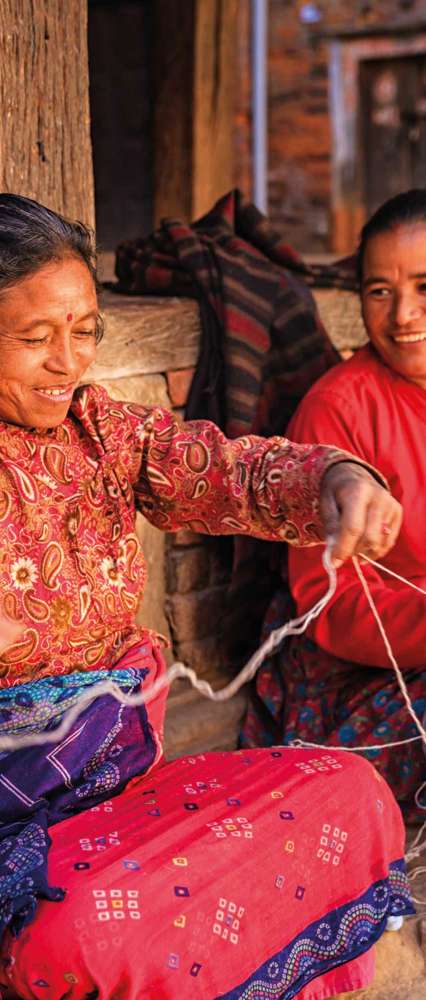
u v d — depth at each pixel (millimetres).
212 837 1799
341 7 7820
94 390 2006
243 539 2879
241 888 1769
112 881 1679
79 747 1867
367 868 1988
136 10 4410
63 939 1619
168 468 2064
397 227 2479
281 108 8141
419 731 2504
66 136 2543
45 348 1793
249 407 2850
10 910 1630
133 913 1654
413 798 2541
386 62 7902
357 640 2502
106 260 4426
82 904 1640
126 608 2020
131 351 2707
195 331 2877
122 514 2018
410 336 2502
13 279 1739
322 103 8023
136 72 4480
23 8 2404
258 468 2041
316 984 1941
